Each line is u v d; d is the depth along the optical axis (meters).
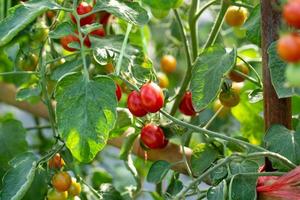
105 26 1.16
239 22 1.16
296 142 0.94
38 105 1.36
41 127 1.38
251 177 0.93
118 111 1.04
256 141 1.23
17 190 1.00
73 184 1.05
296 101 1.14
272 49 0.90
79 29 0.96
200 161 1.06
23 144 1.20
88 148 0.93
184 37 1.13
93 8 0.98
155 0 1.05
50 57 1.14
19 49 1.14
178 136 1.04
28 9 0.97
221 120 1.39
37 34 1.12
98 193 1.11
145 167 1.33
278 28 0.90
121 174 1.42
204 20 1.56
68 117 0.93
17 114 1.98
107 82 0.94
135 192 1.17
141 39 1.20
